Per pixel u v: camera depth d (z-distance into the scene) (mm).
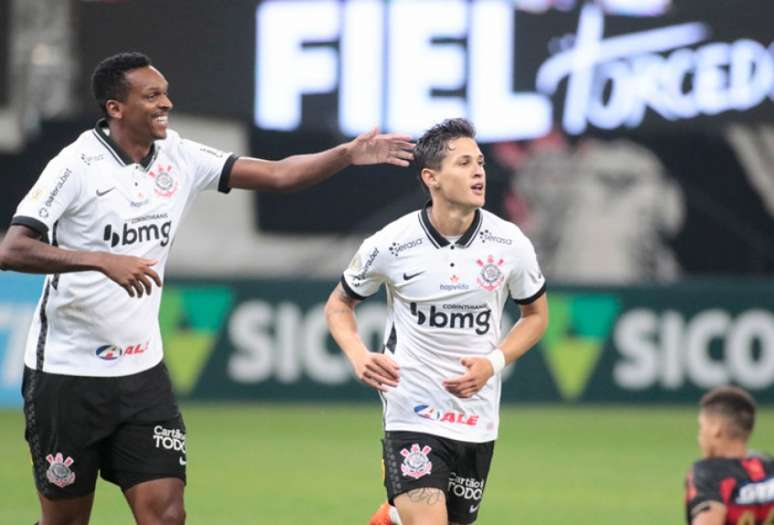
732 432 21750
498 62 60156
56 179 21984
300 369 60438
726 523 21297
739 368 62125
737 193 62719
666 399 62000
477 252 22734
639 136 61812
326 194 61469
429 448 22719
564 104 60750
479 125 60406
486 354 23094
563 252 62219
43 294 22828
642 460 46781
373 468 44250
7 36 57250
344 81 59406
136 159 22656
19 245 21422
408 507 22547
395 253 22828
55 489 23047
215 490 39531
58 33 57688
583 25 60469
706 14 60906
